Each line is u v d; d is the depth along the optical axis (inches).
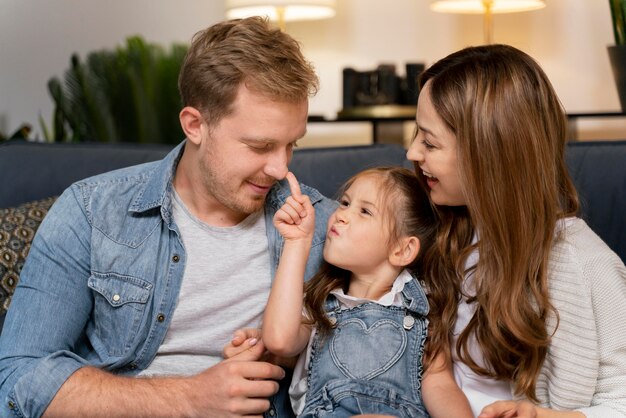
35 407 55.6
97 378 55.8
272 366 55.6
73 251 60.4
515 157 54.1
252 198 59.7
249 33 57.7
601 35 120.3
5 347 58.3
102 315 61.2
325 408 55.4
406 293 59.0
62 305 59.7
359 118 120.0
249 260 61.9
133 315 60.4
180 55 131.8
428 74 58.1
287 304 56.8
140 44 131.7
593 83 121.3
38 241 60.6
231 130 57.5
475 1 114.5
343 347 57.7
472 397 56.9
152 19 146.9
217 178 59.0
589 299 52.6
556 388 53.7
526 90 54.7
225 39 57.9
